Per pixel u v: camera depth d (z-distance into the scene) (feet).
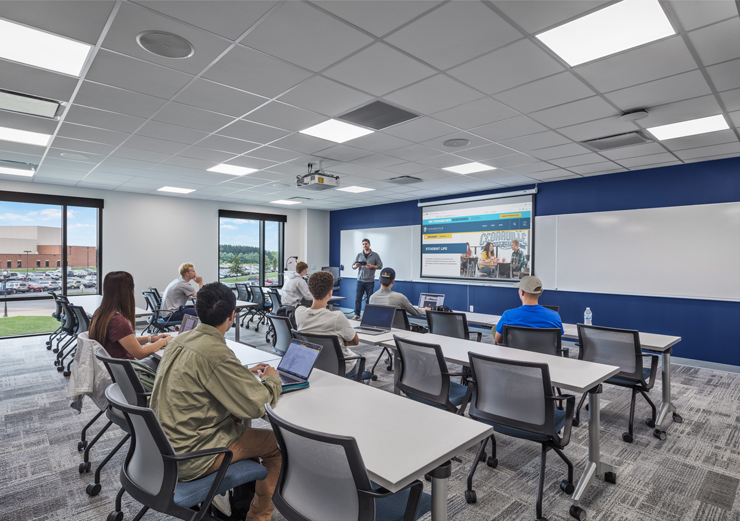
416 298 28.04
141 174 20.02
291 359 6.68
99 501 7.03
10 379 14.06
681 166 17.40
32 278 22.57
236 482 4.82
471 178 20.89
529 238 22.25
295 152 15.83
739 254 15.96
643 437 9.86
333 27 7.16
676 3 6.42
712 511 6.89
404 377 8.69
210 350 4.88
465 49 7.91
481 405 7.31
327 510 3.90
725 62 8.33
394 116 11.70
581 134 13.30
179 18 6.88
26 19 6.90
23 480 7.69
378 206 31.01
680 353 17.47
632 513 6.84
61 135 13.57
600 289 19.57
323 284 9.13
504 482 7.80
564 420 7.12
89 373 7.06
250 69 8.79
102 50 7.98
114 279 8.13
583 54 8.09
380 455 4.01
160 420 4.76
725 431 10.23
